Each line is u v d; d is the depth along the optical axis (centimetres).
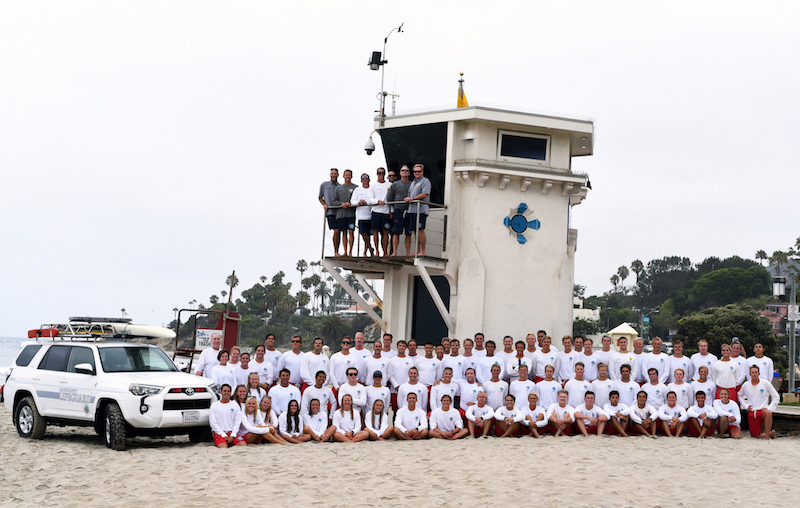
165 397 1148
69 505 799
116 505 799
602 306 15275
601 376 1395
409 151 1855
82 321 1394
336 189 1773
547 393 1379
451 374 1359
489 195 1770
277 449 1165
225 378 1295
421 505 802
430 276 1817
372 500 822
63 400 1235
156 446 1216
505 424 1338
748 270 12525
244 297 15725
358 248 1761
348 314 15175
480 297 1734
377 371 1331
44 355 1309
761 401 1424
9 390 1327
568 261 1869
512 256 1772
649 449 1201
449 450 1162
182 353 1847
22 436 1301
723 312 7650
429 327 1831
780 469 1048
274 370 1364
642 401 1372
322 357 1340
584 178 1805
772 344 7494
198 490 869
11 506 799
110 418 1147
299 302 14675
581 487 892
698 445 1268
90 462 1039
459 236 1781
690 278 15262
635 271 16112
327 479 930
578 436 1338
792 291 2666
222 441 1180
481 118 1747
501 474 966
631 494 860
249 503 808
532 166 1792
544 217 1805
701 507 806
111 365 1228
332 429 1266
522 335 1764
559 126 1792
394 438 1337
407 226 1697
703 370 1428
